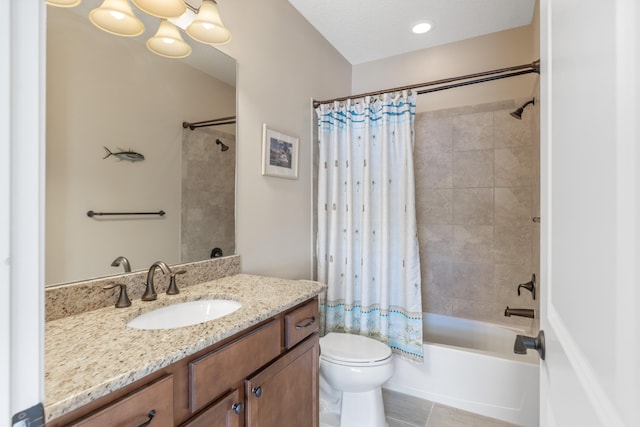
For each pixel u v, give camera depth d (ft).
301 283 4.71
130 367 2.20
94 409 2.01
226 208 5.23
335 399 5.98
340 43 8.19
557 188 2.13
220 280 4.90
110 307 3.53
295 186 6.82
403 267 6.68
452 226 8.25
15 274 1.06
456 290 8.21
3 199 1.03
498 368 6.05
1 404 1.03
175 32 4.32
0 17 1.02
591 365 1.49
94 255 3.58
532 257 7.08
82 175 3.50
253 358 3.32
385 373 5.39
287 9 6.57
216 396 2.89
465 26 7.45
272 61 6.16
